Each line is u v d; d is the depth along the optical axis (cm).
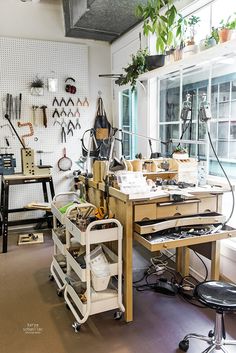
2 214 374
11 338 200
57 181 433
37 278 283
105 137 414
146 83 346
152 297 250
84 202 265
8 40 387
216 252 236
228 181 233
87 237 196
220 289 170
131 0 303
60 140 427
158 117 349
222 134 274
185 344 186
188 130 301
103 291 214
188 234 208
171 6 257
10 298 248
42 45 404
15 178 358
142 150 368
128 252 210
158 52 295
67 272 233
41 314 227
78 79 427
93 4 311
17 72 396
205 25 273
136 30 366
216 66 270
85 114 437
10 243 371
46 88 411
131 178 219
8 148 404
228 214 257
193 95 295
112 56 440
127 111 418
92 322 216
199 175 250
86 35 412
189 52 247
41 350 189
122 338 199
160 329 208
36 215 431
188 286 260
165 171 257
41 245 364
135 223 208
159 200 212
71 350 189
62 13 411
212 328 208
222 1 256
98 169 252
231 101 265
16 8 392
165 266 302
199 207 227
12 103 398
